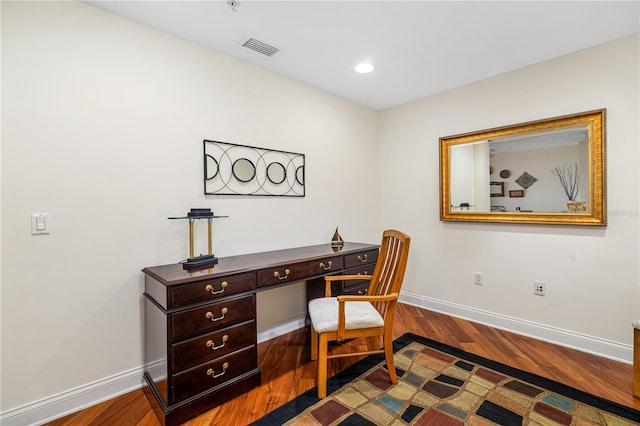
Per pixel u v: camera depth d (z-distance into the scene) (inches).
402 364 84.5
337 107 128.6
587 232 91.7
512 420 61.7
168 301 61.5
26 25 61.8
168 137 81.4
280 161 107.7
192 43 86.0
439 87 120.3
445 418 62.5
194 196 86.3
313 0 68.6
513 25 78.8
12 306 60.6
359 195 138.9
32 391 62.5
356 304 83.7
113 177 72.4
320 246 115.3
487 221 112.1
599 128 88.4
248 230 98.7
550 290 98.9
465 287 119.6
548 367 82.7
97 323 70.4
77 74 67.6
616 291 87.0
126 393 73.4
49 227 64.3
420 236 134.0
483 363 84.8
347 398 69.6
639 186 83.2
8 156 60.0
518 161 105.0
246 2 69.1
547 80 98.3
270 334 105.0
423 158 132.4
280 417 63.5
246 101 98.0
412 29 80.5
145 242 77.4
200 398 65.1
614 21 77.2
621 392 71.0
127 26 74.6
